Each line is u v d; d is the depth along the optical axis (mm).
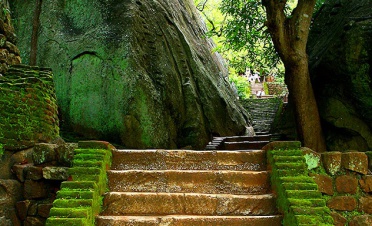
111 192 2916
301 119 5922
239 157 3369
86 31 7594
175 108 7824
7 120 3424
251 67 9750
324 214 2439
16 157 3430
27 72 4090
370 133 5551
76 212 2438
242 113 11812
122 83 6809
